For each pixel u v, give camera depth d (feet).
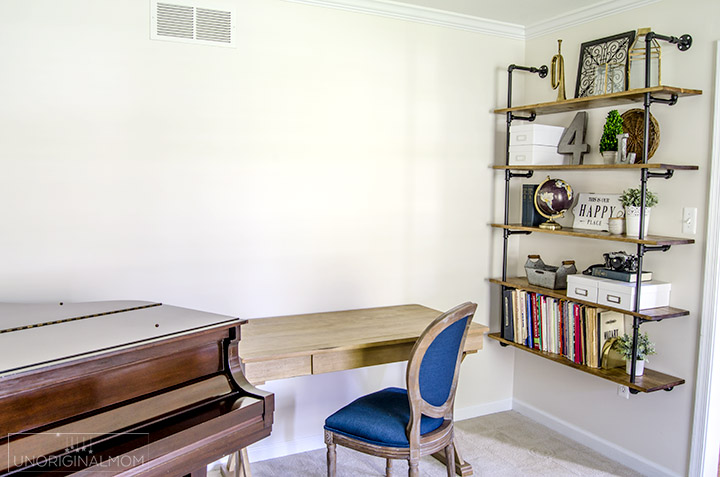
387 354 7.50
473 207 10.44
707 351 7.68
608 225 8.54
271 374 6.73
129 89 7.50
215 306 8.29
